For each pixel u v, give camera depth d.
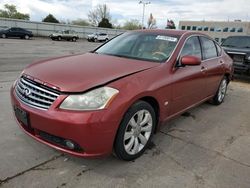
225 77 5.64
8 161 2.86
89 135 2.48
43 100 2.60
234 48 8.74
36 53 14.10
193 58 3.51
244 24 49.94
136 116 2.93
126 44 4.05
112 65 3.13
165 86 3.23
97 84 2.59
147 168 2.92
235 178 2.87
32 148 3.15
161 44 3.84
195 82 4.05
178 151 3.38
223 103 5.86
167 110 3.45
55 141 2.64
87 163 2.93
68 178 2.65
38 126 2.62
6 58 10.98
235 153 3.45
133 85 2.79
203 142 3.71
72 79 2.65
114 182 2.64
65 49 18.72
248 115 5.09
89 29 47.28
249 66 8.24
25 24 38.19
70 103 2.48
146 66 3.21
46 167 2.80
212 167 3.05
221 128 4.30
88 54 3.87
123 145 2.81
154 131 3.39
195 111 5.11
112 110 2.54
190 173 2.89
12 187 2.45
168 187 2.62
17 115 2.89
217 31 53.44
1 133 3.48
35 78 2.75
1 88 5.68
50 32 41.31
